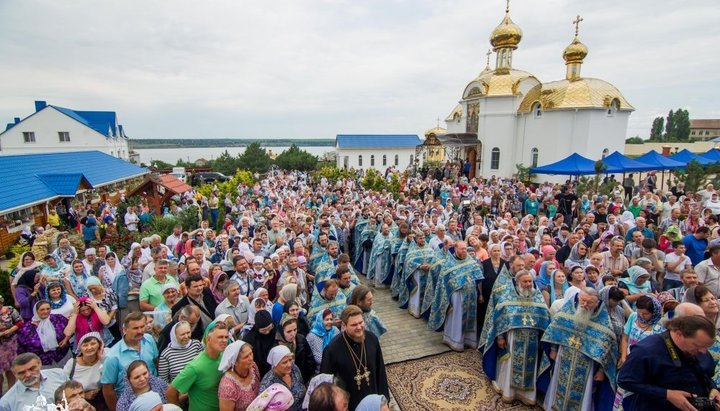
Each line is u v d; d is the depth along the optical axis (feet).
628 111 103.71
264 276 24.26
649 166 77.10
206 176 137.18
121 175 95.91
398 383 20.49
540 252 26.12
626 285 19.51
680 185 61.67
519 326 18.20
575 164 73.36
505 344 18.93
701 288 14.76
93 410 12.10
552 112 104.12
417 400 19.11
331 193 74.69
